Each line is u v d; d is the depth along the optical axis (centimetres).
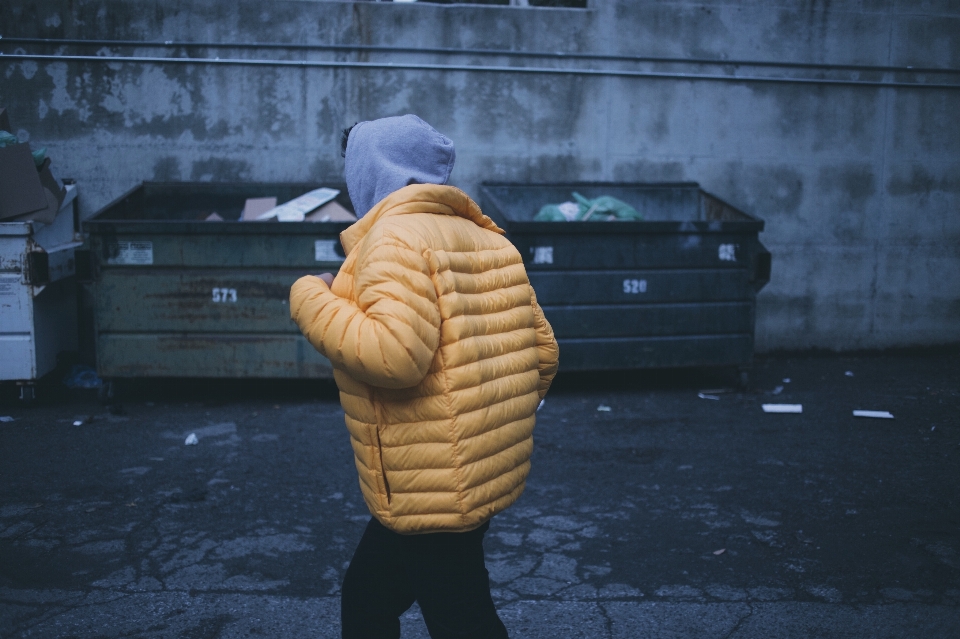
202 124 689
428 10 703
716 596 326
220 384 674
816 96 762
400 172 207
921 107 775
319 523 394
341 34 695
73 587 324
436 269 190
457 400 191
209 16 679
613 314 629
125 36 672
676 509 416
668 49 739
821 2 751
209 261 577
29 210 575
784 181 769
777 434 545
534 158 734
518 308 217
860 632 299
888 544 375
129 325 579
